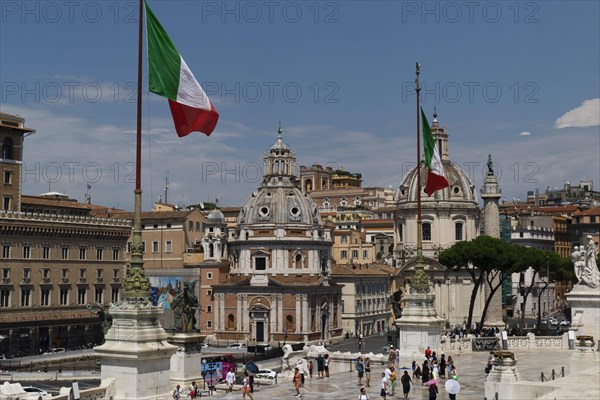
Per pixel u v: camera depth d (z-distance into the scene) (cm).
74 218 13700
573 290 6925
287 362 7800
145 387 4062
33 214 12950
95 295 14162
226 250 17500
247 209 17000
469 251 11569
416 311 6309
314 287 16062
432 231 17088
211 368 7412
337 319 16988
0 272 12419
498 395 4028
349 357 7388
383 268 18988
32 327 12725
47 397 4503
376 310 18400
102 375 4128
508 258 11606
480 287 16562
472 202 17338
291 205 16762
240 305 16338
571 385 3884
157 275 17062
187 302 5856
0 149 13150
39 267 13088
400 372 6147
